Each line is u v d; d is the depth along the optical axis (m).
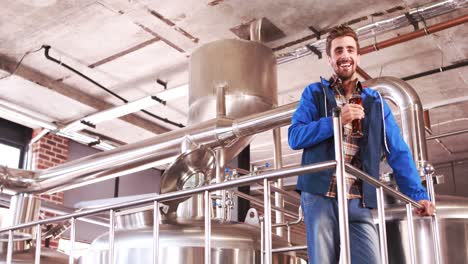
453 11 5.40
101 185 9.06
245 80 5.04
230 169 5.32
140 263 3.40
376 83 4.53
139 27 6.04
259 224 4.18
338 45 2.53
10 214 5.57
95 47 6.46
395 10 5.65
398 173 2.67
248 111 5.04
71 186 5.64
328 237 2.30
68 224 5.51
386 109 2.66
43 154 8.38
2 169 5.48
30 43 6.35
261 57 5.20
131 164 5.15
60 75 7.11
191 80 5.28
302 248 3.34
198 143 4.71
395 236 3.40
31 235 5.46
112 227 2.95
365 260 2.30
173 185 3.70
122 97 7.67
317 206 2.34
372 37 5.88
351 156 2.43
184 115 8.31
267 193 2.36
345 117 2.30
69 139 8.84
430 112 8.20
